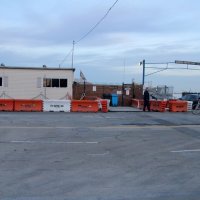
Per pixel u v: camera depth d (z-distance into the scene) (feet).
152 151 41.63
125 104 136.67
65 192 24.75
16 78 123.34
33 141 46.70
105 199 23.36
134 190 25.53
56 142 46.29
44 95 124.88
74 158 36.35
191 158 37.93
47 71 125.08
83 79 144.36
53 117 80.79
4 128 59.06
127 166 33.24
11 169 31.12
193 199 23.62
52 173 29.94
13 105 99.55
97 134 54.65
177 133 57.88
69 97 126.00
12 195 23.84
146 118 83.15
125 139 50.26
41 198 23.31
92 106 101.65
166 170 32.04
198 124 71.87
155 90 167.02
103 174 29.94
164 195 24.43
